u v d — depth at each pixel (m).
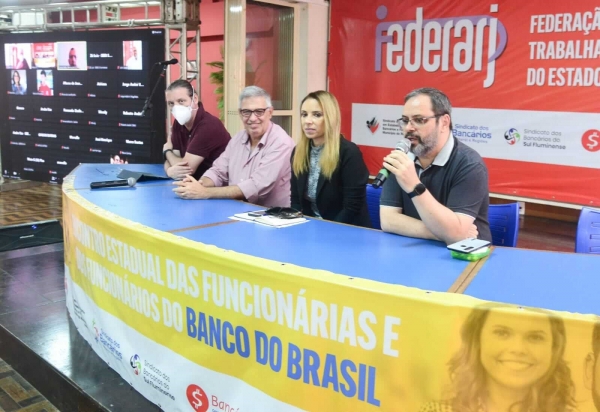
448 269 1.51
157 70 5.51
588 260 1.61
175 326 1.75
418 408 1.24
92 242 2.18
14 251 3.96
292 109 5.91
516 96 4.65
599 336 1.05
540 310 1.11
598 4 4.11
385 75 5.52
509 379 1.14
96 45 5.81
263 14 5.59
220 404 1.64
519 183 4.73
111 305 2.10
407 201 1.97
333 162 2.39
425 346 1.21
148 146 5.72
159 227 1.99
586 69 4.24
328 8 5.93
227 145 3.05
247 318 1.52
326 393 1.38
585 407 1.08
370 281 1.31
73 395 2.11
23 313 2.81
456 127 5.07
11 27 6.55
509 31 4.61
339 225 2.07
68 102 6.14
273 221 2.11
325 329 1.36
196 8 5.35
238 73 5.39
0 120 6.70
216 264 1.56
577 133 4.35
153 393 1.90
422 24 5.14
